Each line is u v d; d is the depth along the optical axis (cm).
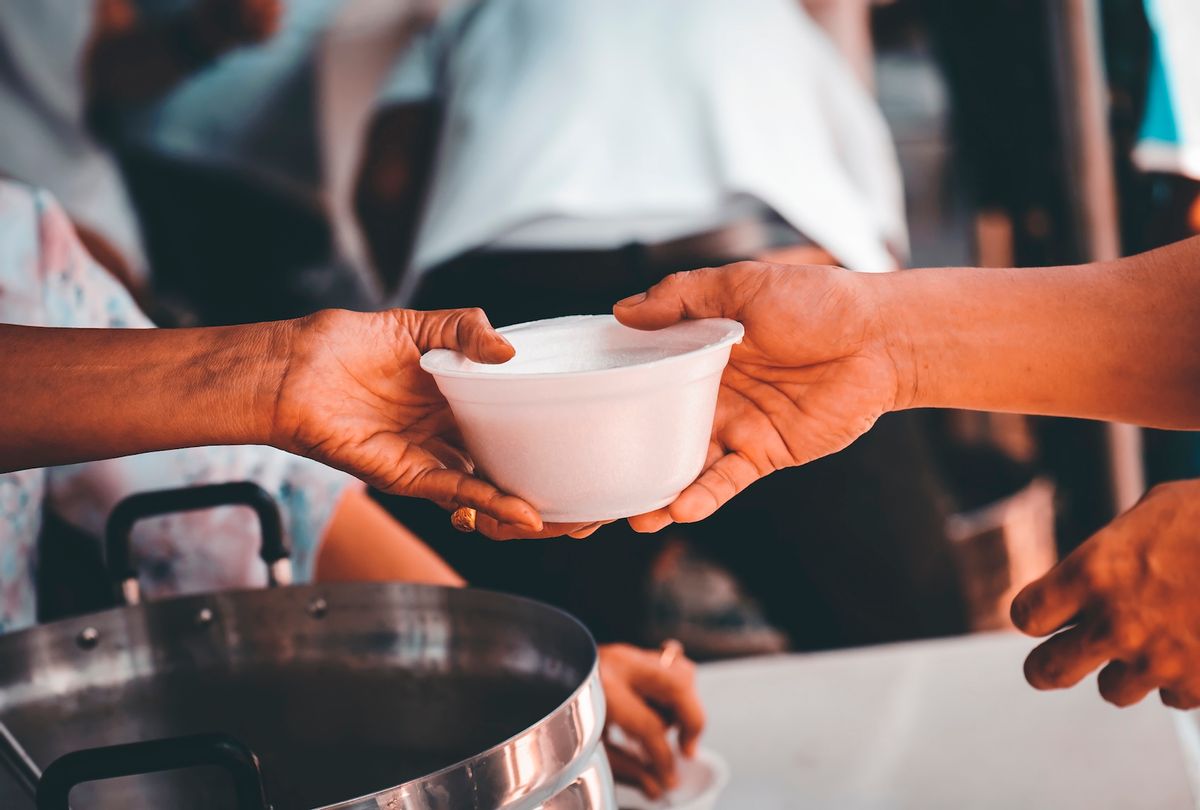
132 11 174
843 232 183
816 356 83
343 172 184
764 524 177
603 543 188
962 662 110
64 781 50
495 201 179
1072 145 194
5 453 71
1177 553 56
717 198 178
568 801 56
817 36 188
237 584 107
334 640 78
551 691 69
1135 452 200
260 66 179
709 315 82
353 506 108
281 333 72
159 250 183
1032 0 192
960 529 213
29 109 174
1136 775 88
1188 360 84
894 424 173
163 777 66
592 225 179
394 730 69
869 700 104
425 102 183
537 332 75
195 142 180
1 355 71
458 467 78
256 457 105
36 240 105
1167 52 193
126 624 78
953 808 86
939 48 194
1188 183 196
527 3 179
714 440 87
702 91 177
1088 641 59
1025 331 86
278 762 67
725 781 88
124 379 70
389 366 73
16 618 101
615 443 63
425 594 76
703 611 222
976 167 202
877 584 179
